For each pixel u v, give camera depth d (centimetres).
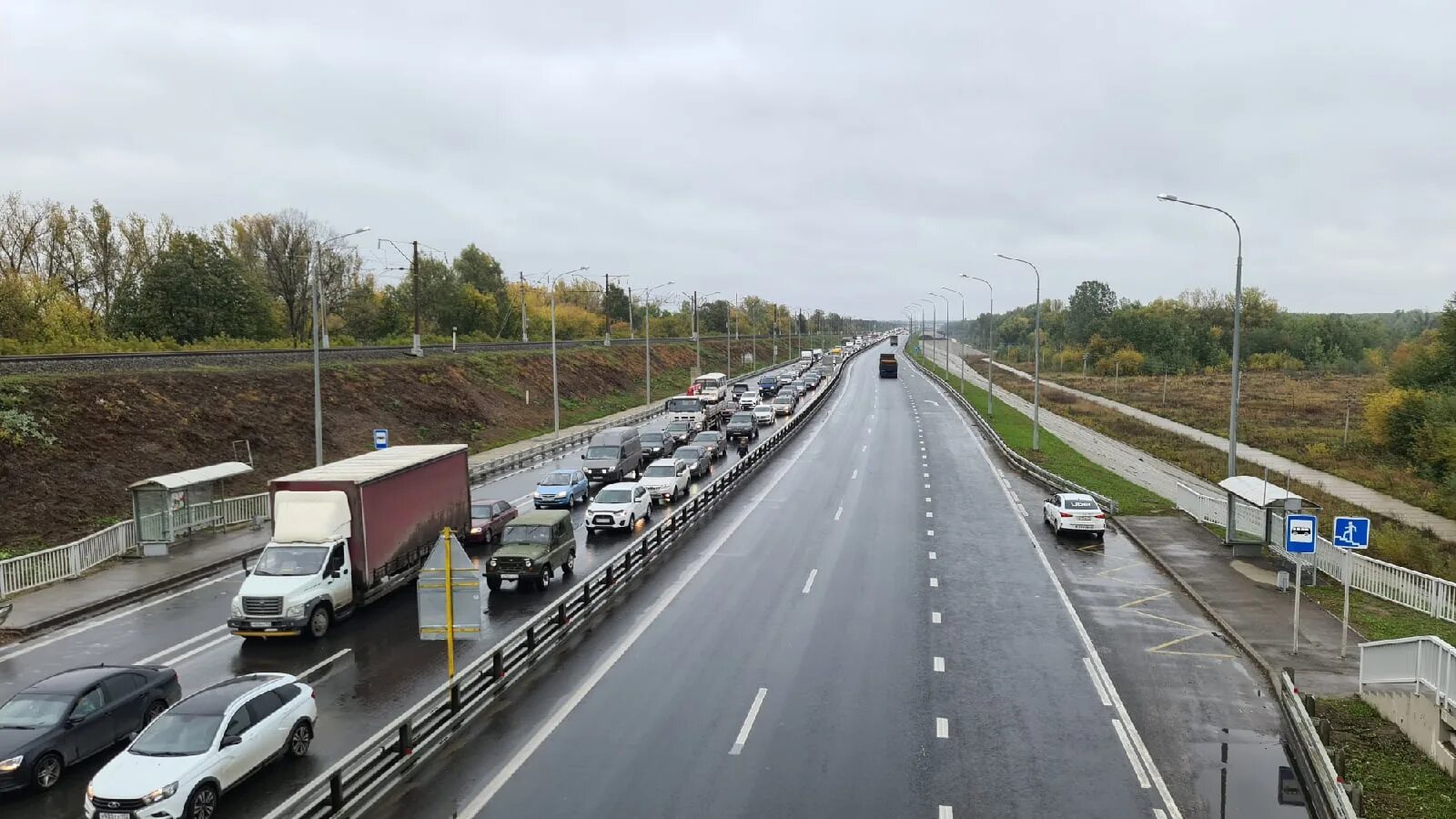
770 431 6812
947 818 1306
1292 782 1429
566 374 8169
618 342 10750
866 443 5906
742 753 1527
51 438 3347
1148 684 1858
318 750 1544
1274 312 14962
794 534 3300
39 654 2056
